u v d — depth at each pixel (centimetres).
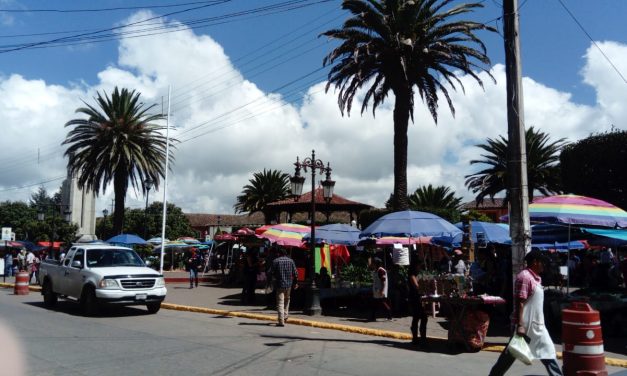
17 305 1761
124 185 3534
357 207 3331
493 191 4178
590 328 693
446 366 852
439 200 4881
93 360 854
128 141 3450
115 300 1441
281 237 1933
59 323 1304
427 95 2534
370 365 848
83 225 6825
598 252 2623
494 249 1620
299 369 811
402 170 2364
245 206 4981
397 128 2380
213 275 3388
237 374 770
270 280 1681
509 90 1035
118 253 1631
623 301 1149
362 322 1336
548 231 1502
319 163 1575
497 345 1007
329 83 2472
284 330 1251
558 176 4053
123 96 3506
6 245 3750
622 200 2494
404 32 2322
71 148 3466
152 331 1192
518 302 681
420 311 1034
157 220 7056
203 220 8512
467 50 2338
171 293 2183
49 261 1788
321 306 1602
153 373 768
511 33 1042
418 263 1055
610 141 2517
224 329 1248
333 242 1867
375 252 2019
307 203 3241
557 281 1689
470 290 1023
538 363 881
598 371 686
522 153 1011
